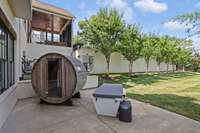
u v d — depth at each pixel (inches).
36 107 284.4
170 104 337.4
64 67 301.1
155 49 1101.7
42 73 306.7
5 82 242.4
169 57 1202.6
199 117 260.7
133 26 837.8
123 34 806.5
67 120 227.1
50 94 314.7
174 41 1063.0
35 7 617.0
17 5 294.2
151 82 724.0
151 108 298.0
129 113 226.8
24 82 344.2
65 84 299.3
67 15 711.7
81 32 821.9
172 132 198.4
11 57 299.0
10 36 290.0
